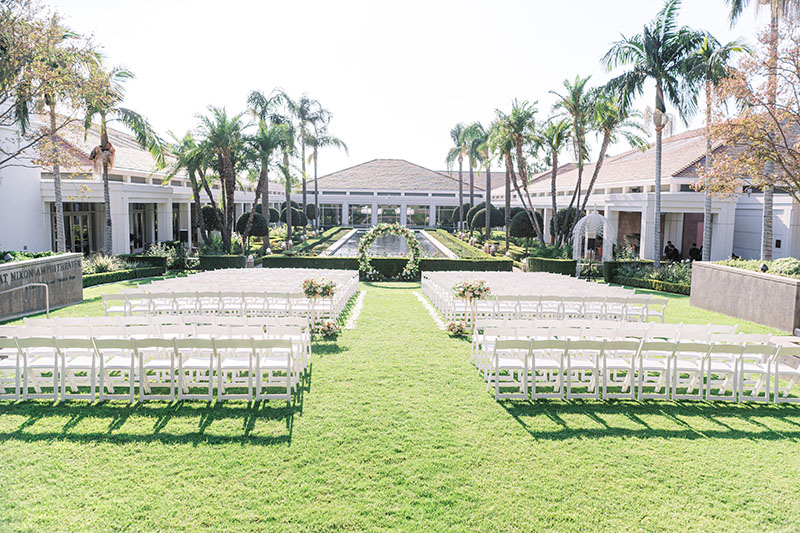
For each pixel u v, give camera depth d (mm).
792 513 5168
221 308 12547
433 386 8516
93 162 22812
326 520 4902
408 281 24094
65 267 15852
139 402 7578
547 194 43250
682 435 6887
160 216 31453
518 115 30938
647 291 21406
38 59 15711
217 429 6730
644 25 23375
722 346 7918
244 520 4879
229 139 27422
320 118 42938
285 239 39844
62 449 6137
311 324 12422
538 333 8602
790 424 7324
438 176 65312
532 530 4836
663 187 28047
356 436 6602
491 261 25297
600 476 5789
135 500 5156
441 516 5004
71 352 8250
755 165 14984
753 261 17156
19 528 4691
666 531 4859
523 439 6641
